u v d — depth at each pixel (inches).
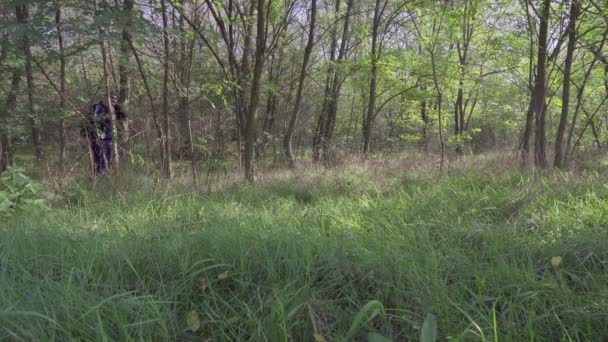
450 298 88.0
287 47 497.7
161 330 77.8
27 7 225.5
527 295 87.9
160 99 328.8
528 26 307.9
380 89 525.3
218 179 263.4
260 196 216.8
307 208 175.8
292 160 402.0
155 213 172.7
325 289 94.6
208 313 83.7
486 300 88.0
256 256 106.7
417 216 152.4
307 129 542.6
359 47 544.1
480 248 121.7
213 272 101.7
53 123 345.1
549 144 505.4
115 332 75.7
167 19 277.7
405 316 83.0
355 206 176.2
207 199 209.2
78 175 275.4
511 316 78.1
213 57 363.6
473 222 135.6
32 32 180.4
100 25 190.9
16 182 191.5
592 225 131.9
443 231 134.6
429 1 329.4
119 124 292.2
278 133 498.0
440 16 326.3
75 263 103.7
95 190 233.9
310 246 112.8
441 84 415.5
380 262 102.8
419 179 236.2
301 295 88.1
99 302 81.7
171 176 267.6
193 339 79.4
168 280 100.0
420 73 411.2
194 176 258.4
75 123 313.9
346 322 83.7
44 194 214.8
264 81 377.4
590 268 103.3
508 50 380.8
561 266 102.7
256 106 266.7
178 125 301.3
